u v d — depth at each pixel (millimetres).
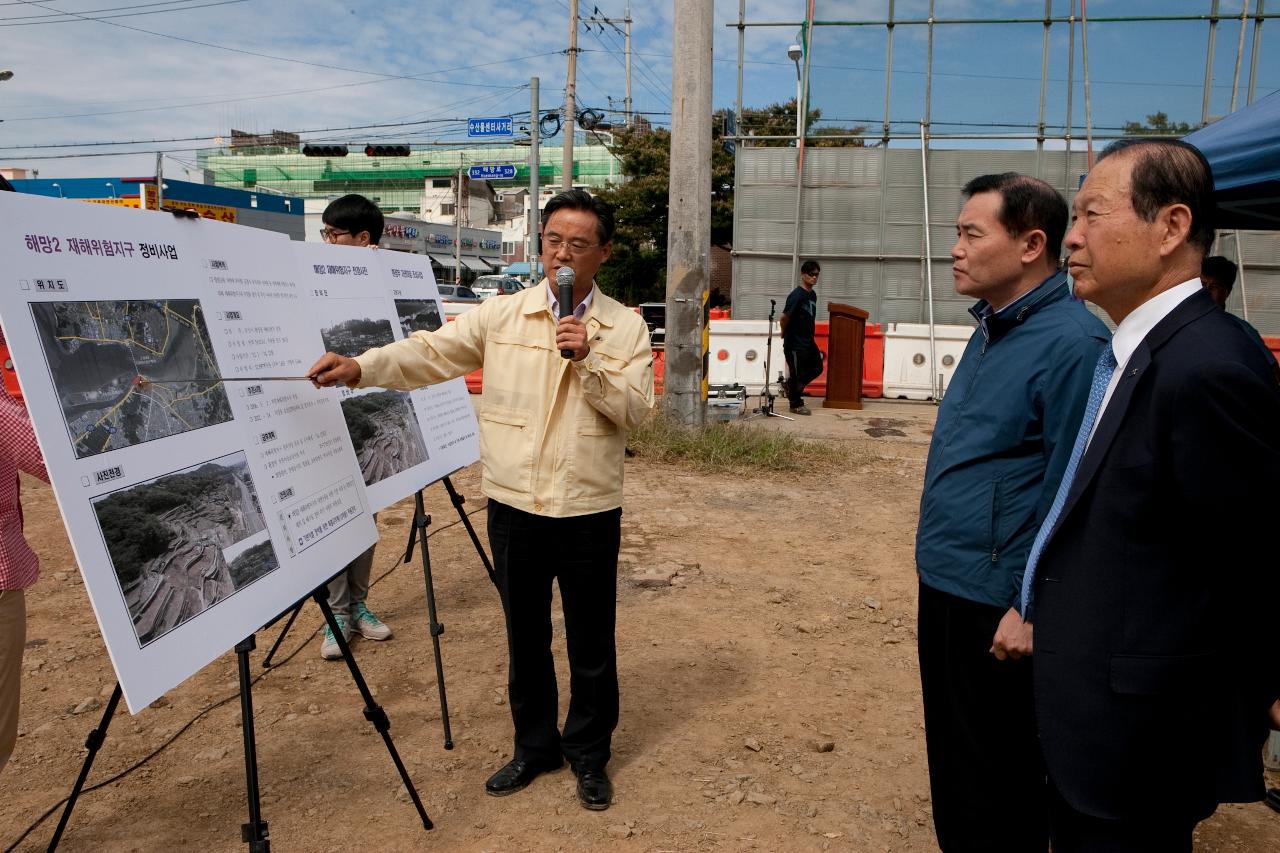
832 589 5172
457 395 4156
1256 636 1591
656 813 2957
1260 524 1517
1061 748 1745
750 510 6770
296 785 3102
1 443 2229
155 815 2922
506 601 2961
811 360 11219
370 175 84375
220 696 3779
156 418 2078
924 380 12906
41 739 3402
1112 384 1741
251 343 2518
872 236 13852
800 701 3797
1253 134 3426
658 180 32156
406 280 3896
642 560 5539
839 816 2963
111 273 2031
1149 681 1646
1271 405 1497
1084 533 1721
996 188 2170
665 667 4094
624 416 2760
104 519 1872
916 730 3572
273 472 2465
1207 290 1658
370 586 5102
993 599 2143
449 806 2979
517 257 65438
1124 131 12984
